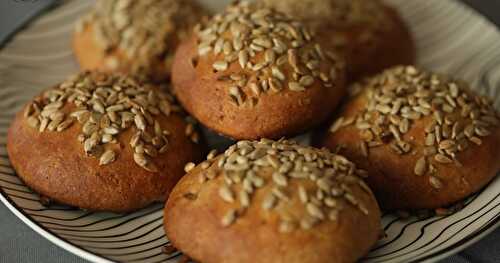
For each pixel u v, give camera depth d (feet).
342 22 1.61
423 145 1.35
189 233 1.21
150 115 1.39
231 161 1.25
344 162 1.27
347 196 1.21
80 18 1.75
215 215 1.20
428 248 1.24
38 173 1.33
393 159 1.35
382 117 1.38
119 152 1.34
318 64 1.41
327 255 1.16
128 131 1.36
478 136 1.36
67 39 1.73
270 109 1.36
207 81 1.40
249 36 1.41
